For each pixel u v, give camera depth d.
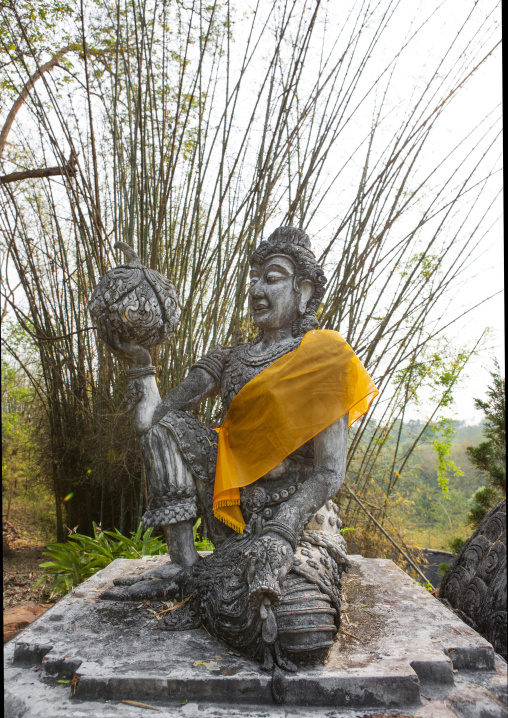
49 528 7.75
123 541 4.13
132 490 5.66
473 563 2.64
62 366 6.05
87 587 2.66
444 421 5.07
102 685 1.77
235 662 1.90
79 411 5.84
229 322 5.03
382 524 5.18
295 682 1.75
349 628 2.18
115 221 5.51
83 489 6.20
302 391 2.34
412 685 1.75
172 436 2.61
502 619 2.35
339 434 2.34
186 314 4.64
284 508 2.13
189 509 2.59
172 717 1.68
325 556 2.21
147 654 1.95
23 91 5.29
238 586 2.07
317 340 2.45
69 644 2.04
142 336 2.65
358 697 1.75
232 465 2.47
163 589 2.42
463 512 6.99
